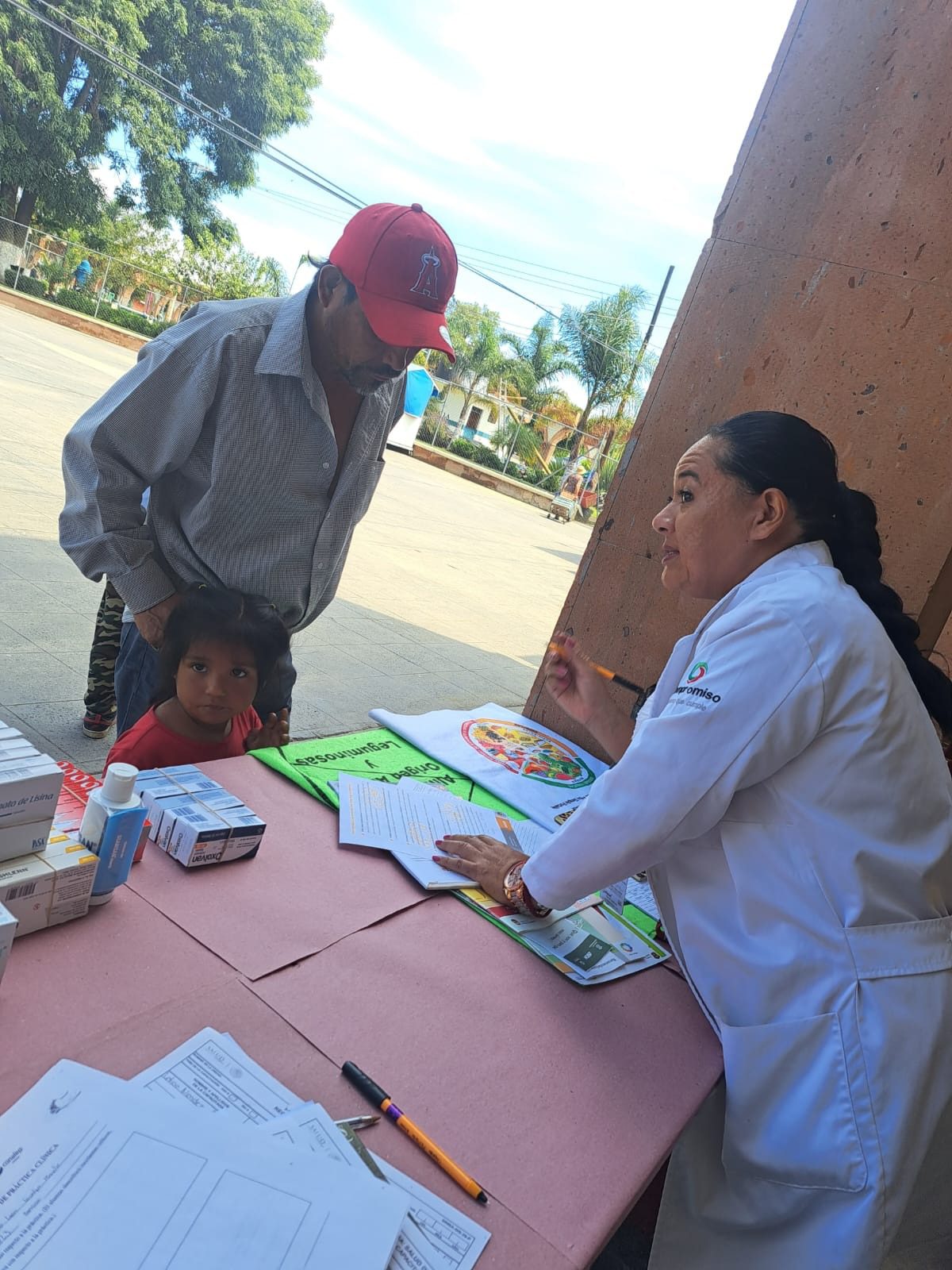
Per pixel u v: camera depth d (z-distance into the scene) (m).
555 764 2.20
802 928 1.24
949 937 1.30
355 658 5.08
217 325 1.82
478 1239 0.84
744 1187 1.24
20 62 23.27
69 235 26.69
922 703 1.32
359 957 1.22
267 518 1.99
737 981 1.26
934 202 1.97
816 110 2.11
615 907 1.62
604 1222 0.92
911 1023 1.20
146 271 27.25
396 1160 0.91
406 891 1.42
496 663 5.84
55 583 4.59
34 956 1.03
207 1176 0.80
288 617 2.15
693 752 1.22
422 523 11.28
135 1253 0.72
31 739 3.06
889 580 2.08
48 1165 0.78
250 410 1.84
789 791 1.25
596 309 28.83
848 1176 1.14
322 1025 1.07
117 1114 0.84
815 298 2.12
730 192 2.24
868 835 1.25
